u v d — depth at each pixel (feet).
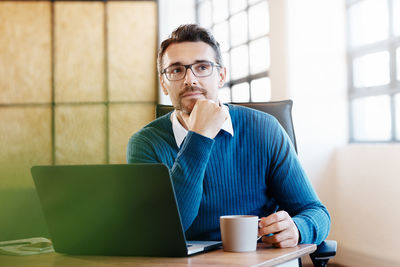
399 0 8.95
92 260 3.14
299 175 4.47
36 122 17.40
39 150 17.35
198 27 4.41
